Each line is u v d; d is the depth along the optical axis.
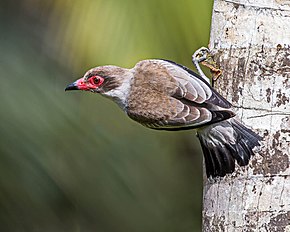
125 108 11.95
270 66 11.24
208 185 11.50
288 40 11.23
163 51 13.43
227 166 11.28
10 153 13.94
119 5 13.41
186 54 13.41
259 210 11.20
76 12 13.70
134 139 16.28
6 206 14.49
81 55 13.70
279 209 11.18
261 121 11.25
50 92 14.45
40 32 15.12
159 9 13.21
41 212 14.77
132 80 11.85
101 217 15.68
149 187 16.55
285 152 11.20
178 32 13.24
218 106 11.17
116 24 13.41
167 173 17.19
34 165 14.12
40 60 14.84
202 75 11.66
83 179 14.96
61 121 14.43
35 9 15.24
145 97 11.66
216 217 11.38
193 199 17.91
